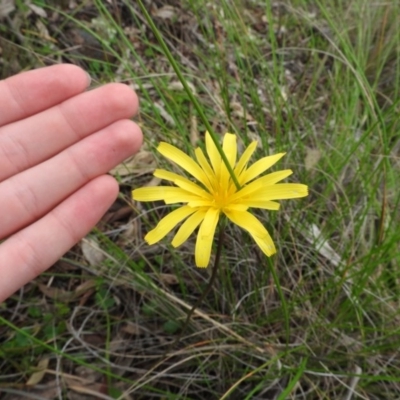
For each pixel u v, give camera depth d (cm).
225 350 17
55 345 16
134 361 18
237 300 18
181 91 23
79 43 25
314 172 21
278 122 20
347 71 23
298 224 19
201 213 11
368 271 15
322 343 17
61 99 15
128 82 24
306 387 17
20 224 15
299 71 28
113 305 19
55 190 15
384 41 28
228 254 19
